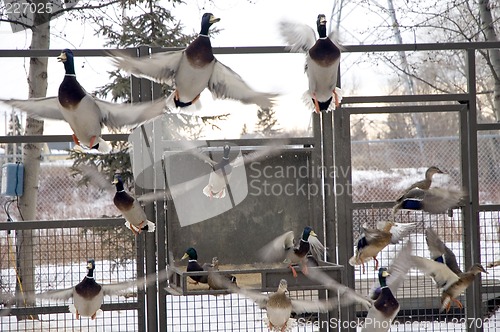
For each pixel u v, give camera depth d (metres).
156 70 5.63
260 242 8.17
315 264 7.27
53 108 5.72
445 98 7.70
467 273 7.00
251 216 8.15
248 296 6.82
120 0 13.95
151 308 7.50
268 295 6.75
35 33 13.48
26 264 9.09
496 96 14.23
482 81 18.55
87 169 6.38
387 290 6.75
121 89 13.43
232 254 8.16
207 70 5.55
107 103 5.52
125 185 12.52
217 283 6.95
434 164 17.11
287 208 8.16
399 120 21.28
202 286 7.20
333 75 5.75
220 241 8.14
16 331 7.84
